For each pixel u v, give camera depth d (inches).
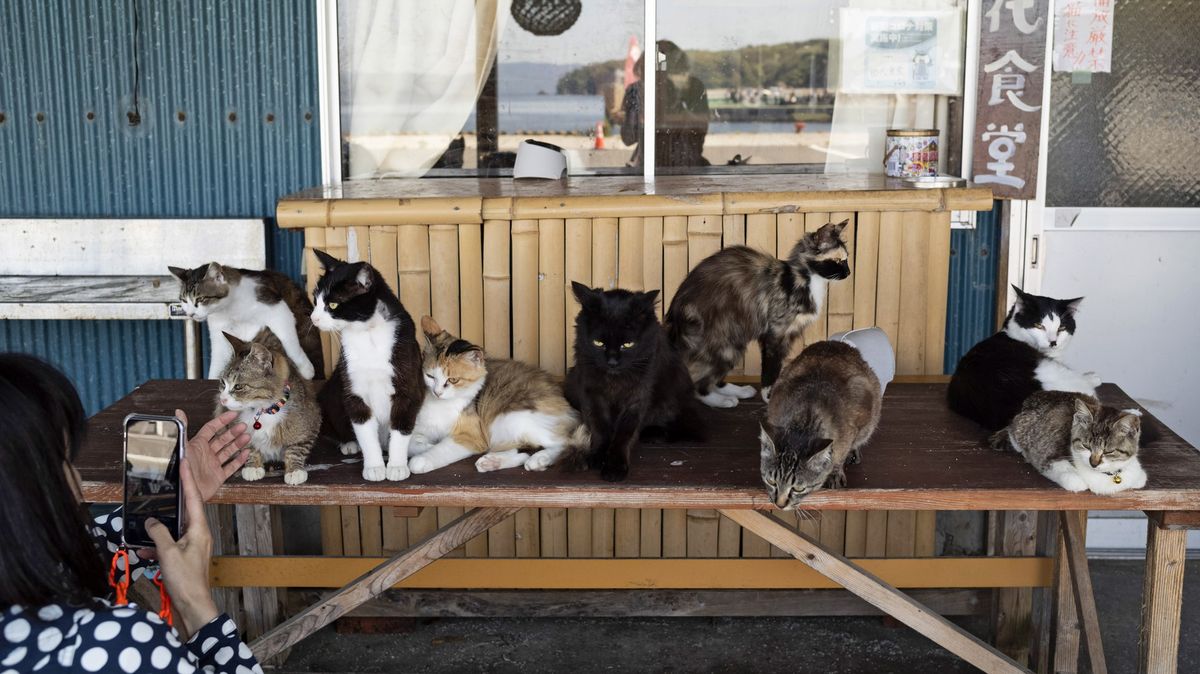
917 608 98.8
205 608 58.8
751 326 115.9
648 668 125.0
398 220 123.6
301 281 147.8
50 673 49.1
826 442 83.8
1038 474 93.7
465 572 121.6
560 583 121.6
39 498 48.1
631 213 124.7
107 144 144.4
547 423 99.3
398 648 129.6
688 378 106.3
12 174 145.3
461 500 91.5
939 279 127.7
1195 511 89.7
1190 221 144.0
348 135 148.7
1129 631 130.3
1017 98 137.2
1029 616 125.8
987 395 106.4
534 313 127.3
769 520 97.1
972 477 92.8
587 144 150.6
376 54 146.3
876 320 128.6
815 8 144.9
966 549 143.1
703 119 149.3
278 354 93.6
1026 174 138.9
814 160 150.5
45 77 142.4
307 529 142.9
